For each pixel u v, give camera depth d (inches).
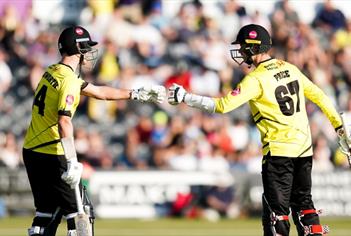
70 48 1092.5
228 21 2672.2
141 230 1866.4
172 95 1088.2
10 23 2564.0
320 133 2393.0
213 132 2358.5
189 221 2092.8
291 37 2650.1
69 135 1044.5
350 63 2706.7
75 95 1064.8
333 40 2743.6
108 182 2162.9
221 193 2186.3
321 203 2178.9
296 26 2689.5
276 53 2635.3
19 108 2448.3
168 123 2375.7
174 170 2183.8
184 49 2586.1
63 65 1089.4
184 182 2180.1
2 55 2502.5
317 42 2721.5
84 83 1135.0
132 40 2586.1
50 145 1090.1
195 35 2615.7
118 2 2662.4
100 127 2409.0
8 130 2407.7
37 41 2549.2
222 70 2564.0
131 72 2507.4
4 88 2464.3
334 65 2701.8
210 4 2696.9
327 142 2411.4
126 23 2610.7
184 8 2657.5
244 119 2428.6
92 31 2598.4
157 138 2340.1
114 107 2436.0
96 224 2003.0
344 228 1941.4
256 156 2373.3
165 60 2566.4
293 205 1133.7
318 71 2642.7
